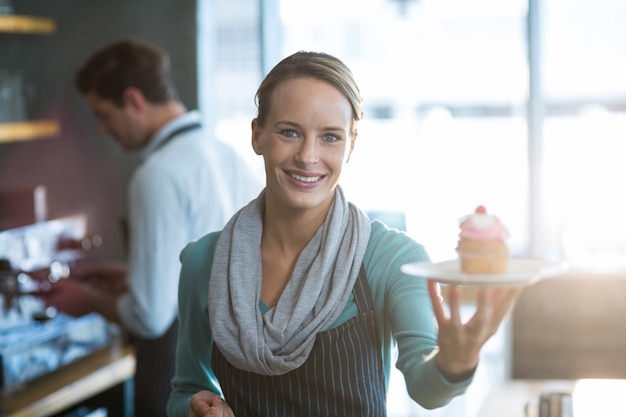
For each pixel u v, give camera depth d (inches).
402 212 170.2
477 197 167.0
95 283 136.4
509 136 164.6
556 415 91.5
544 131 162.6
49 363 126.9
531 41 159.2
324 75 59.6
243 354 62.9
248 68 162.6
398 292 61.9
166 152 117.3
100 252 167.2
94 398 142.5
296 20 166.4
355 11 166.1
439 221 169.2
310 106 59.1
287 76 60.1
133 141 123.3
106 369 131.0
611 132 161.0
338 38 166.9
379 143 169.6
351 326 62.7
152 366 123.0
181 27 159.6
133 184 117.4
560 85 161.3
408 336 58.9
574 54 160.1
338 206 64.2
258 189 124.5
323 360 62.5
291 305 63.2
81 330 133.2
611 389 111.7
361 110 62.1
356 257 63.4
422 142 168.2
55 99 165.8
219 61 163.3
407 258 63.0
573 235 163.0
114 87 120.2
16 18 147.9
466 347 50.1
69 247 146.2
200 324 69.6
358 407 63.0
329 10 165.9
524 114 163.3
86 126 165.6
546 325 125.7
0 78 150.4
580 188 162.4
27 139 168.9
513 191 165.5
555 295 125.7
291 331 62.4
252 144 64.7
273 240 65.6
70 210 167.8
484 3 162.7
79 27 163.6
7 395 121.0
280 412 63.8
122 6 161.3
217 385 73.0
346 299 62.9
